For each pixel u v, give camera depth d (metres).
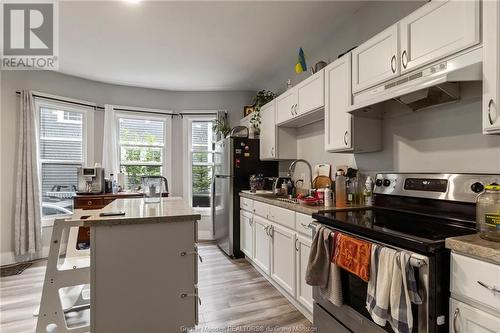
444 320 1.05
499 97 1.10
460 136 1.56
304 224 1.99
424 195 1.63
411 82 1.47
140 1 2.21
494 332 0.90
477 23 1.21
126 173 4.41
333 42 2.73
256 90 4.67
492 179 1.33
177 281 1.61
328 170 2.61
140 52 3.17
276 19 2.49
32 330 1.93
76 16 2.42
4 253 3.30
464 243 0.98
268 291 2.52
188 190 4.64
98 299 1.48
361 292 1.36
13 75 3.42
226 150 3.71
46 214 3.72
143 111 4.43
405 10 1.94
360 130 2.00
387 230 1.28
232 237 3.51
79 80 3.99
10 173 3.37
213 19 2.49
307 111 2.51
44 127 3.72
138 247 1.54
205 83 4.27
